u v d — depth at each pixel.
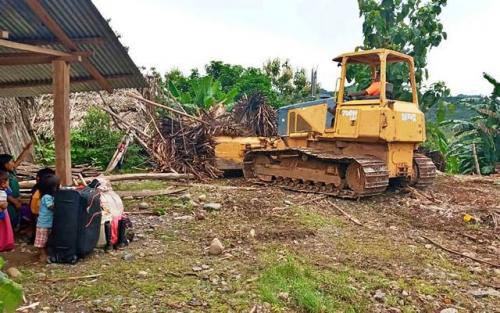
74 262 5.38
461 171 18.73
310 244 6.40
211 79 20.62
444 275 5.40
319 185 9.98
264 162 11.15
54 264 5.35
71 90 8.79
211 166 12.67
